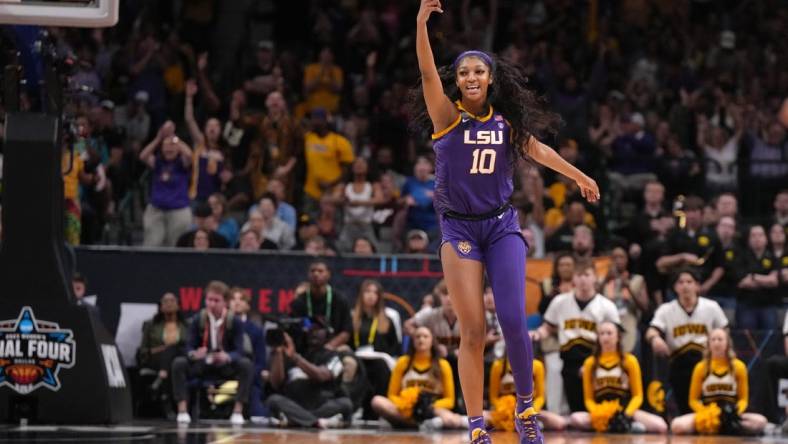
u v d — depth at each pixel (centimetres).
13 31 1462
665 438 1592
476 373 984
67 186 1988
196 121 2702
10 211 1477
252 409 1847
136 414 1866
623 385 1781
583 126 2769
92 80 2562
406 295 1948
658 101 2898
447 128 975
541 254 2236
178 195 2214
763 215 2558
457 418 1736
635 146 2634
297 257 1942
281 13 3203
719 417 1720
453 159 975
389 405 1728
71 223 1984
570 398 1830
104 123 2436
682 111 2803
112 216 2305
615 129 2683
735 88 3044
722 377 1770
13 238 1480
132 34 2845
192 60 2844
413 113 1049
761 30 3259
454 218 987
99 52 2775
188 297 1928
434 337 1788
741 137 2683
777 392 1850
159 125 2678
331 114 2767
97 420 1489
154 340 1856
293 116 2573
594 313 1823
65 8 1367
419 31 952
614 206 2506
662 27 3181
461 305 976
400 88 2761
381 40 3055
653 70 3031
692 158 2584
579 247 2036
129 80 2747
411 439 1405
